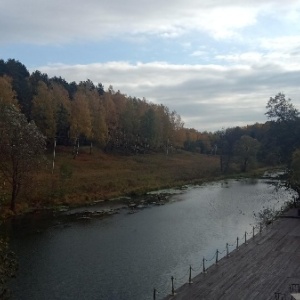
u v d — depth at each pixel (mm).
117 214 47156
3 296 15992
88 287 24438
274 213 44250
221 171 96688
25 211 47375
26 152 46062
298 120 56469
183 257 30250
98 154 94688
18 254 31094
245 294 19578
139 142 116312
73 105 87438
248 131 137125
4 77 89688
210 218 44594
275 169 105625
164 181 76188
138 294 23375
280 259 25344
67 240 35312
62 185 59031
